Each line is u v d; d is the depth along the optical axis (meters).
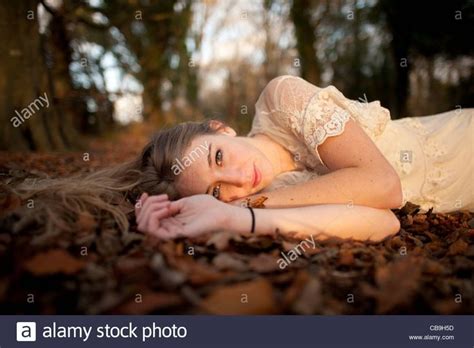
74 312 1.17
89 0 8.93
